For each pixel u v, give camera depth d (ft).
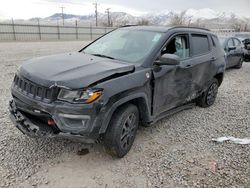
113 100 9.00
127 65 10.28
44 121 9.15
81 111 8.38
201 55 15.17
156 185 8.90
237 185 9.07
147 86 10.66
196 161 10.57
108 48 13.02
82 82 8.48
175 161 10.48
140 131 13.16
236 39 35.50
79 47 76.89
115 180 9.06
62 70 9.27
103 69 9.46
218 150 11.62
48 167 9.56
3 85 21.02
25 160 9.89
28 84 9.09
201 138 12.80
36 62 10.50
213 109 17.54
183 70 13.12
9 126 12.76
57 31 133.18
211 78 16.76
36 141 11.35
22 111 9.66
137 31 13.51
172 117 15.46
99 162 10.09
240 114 16.80
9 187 8.34
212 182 9.20
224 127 14.39
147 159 10.52
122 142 10.09
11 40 111.65
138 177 9.30
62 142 11.39
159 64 11.23
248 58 40.06
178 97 13.47
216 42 17.44
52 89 8.46
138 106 11.04
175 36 13.02
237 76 30.89
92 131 8.70
